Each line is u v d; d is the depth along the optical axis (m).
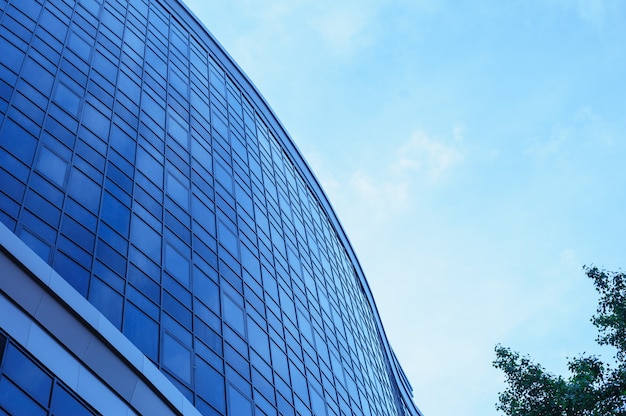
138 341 32.50
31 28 44.69
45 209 33.41
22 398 21.45
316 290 62.47
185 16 72.56
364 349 71.69
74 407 23.39
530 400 32.34
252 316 44.50
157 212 41.72
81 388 24.30
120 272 34.75
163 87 55.69
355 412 55.25
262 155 68.44
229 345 39.41
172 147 49.53
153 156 45.91
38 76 41.28
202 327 37.97
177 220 43.19
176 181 46.62
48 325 24.78
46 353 23.75
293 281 56.53
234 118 66.75
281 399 41.72
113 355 27.12
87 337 26.25
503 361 33.16
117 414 25.38
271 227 58.28
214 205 49.50
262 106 78.25
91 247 34.19
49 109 39.69
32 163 35.03
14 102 37.56
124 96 48.50
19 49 41.81
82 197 36.38
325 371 52.62
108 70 49.28
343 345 62.50
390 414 71.75
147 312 34.50
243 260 48.22
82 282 31.98
